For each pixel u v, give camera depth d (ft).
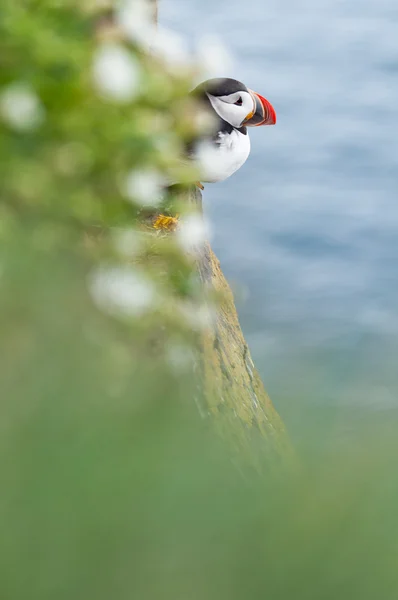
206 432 13.82
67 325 19.66
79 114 24.64
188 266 29.45
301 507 11.14
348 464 11.91
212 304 35.35
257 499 11.33
